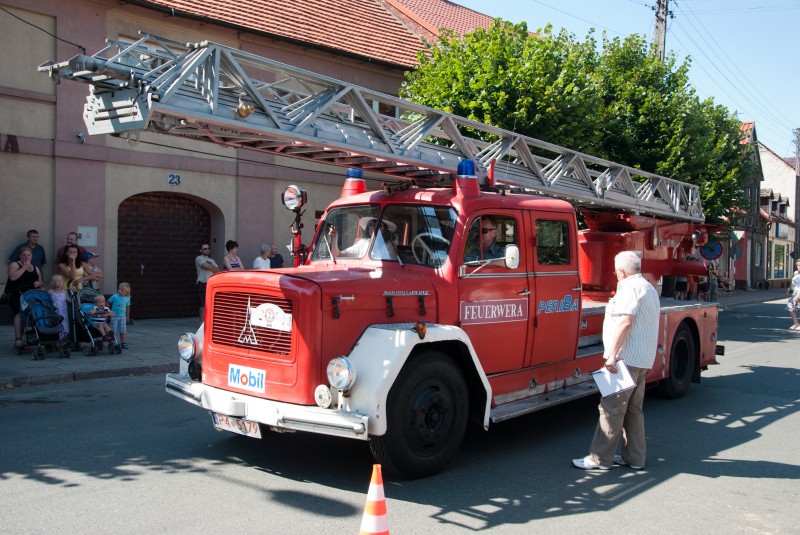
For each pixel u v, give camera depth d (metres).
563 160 8.66
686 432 7.11
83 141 12.85
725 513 4.81
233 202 15.29
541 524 4.49
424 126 6.80
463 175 5.98
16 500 4.66
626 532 4.41
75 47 12.71
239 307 5.32
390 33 18.98
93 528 4.20
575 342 6.96
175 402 7.80
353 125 6.24
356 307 5.07
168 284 14.83
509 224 6.23
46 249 12.55
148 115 4.73
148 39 5.11
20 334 10.16
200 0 14.89
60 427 6.60
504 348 6.09
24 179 12.26
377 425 4.62
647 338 5.64
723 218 19.31
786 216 51.12
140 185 13.77
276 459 5.69
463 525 4.42
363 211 6.33
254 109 5.38
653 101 16.42
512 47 13.58
